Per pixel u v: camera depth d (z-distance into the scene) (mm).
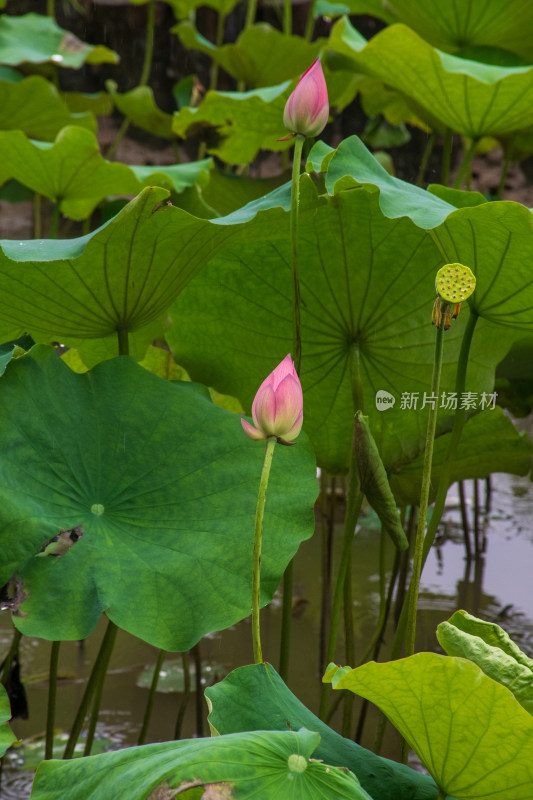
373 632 5566
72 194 6418
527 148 7453
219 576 3820
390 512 3820
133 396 3975
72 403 3932
